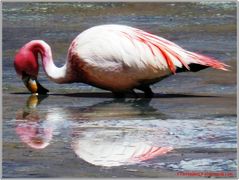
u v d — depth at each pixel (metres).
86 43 16.14
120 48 15.90
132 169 10.95
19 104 15.54
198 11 25.59
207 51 20.31
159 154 11.70
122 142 12.41
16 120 14.07
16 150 11.97
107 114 14.49
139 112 14.66
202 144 12.26
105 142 12.43
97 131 13.16
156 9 25.86
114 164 11.20
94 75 16.11
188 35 22.19
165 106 15.20
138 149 11.97
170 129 13.27
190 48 20.61
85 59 16.06
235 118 14.10
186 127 13.42
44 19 24.12
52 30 22.62
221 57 19.72
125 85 16.09
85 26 23.22
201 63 15.93
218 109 14.85
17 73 16.83
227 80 17.77
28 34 22.08
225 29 23.12
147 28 22.98
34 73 16.78
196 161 11.30
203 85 17.30
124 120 13.97
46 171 10.87
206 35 22.23
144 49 15.88
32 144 12.34
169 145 12.22
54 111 14.84
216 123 13.70
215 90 16.78
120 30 16.11
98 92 16.97
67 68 16.48
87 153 11.76
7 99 16.09
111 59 15.93
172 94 16.45
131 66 15.86
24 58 16.78
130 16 24.73
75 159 11.45
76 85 17.70
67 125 13.64
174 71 15.84
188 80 17.88
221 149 11.96
